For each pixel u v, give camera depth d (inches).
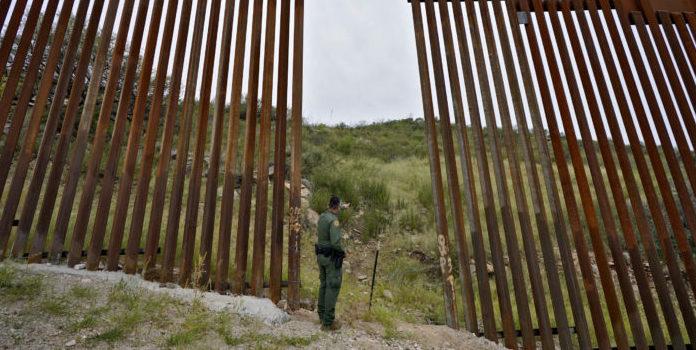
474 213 183.8
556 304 170.7
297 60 205.3
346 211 324.5
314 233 293.4
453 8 219.9
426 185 402.6
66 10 194.2
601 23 222.4
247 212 182.7
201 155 187.3
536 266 175.2
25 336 111.1
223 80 195.8
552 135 196.4
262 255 179.2
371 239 297.7
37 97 182.9
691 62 221.6
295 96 199.6
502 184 187.2
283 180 189.0
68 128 183.0
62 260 183.2
